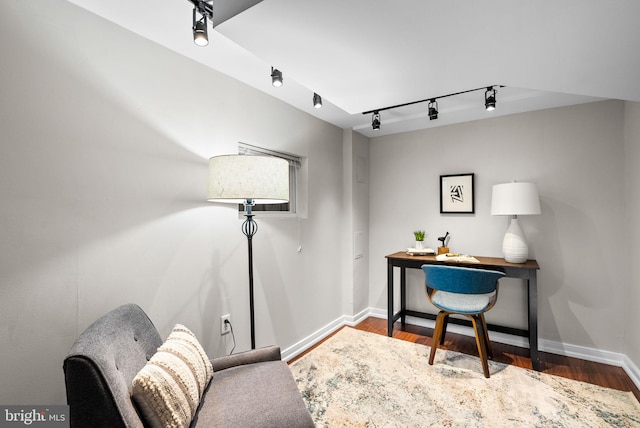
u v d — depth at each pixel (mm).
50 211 1253
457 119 2984
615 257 2391
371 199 3650
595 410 1788
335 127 3209
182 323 1745
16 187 1168
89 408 826
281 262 2480
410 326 3277
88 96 1370
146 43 1598
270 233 2375
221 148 1982
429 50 1210
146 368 1025
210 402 1204
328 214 3082
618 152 2389
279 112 2459
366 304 3615
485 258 2801
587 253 2494
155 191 1624
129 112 1518
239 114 2111
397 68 1373
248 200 1811
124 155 1495
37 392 1215
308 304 2791
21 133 1180
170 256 1689
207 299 1886
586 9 905
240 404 1190
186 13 1408
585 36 1068
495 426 1662
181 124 1753
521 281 2746
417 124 3139
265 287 2324
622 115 2379
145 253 1575
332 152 3148
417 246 3125
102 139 1415
